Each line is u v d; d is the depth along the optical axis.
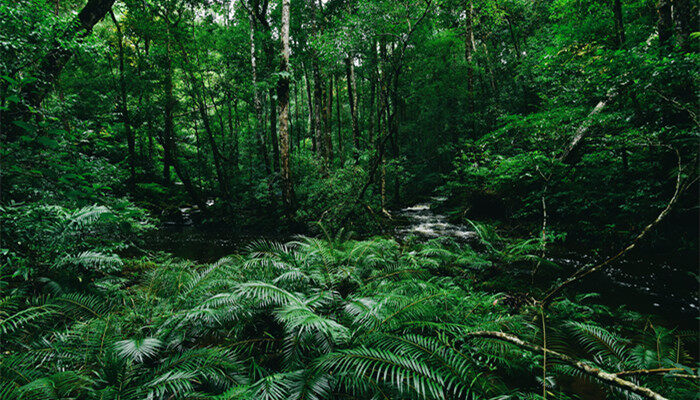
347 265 4.04
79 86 13.43
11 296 2.77
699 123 3.76
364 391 2.01
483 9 13.53
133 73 14.12
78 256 3.56
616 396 2.18
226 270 3.84
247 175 17.55
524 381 2.45
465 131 15.26
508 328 2.84
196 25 14.55
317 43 8.82
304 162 14.57
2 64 3.16
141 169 15.35
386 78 10.42
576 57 6.70
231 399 1.78
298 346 2.48
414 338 2.36
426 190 20.92
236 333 2.80
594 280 5.09
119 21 14.12
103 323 2.71
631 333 3.47
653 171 6.46
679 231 5.75
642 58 4.69
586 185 7.71
